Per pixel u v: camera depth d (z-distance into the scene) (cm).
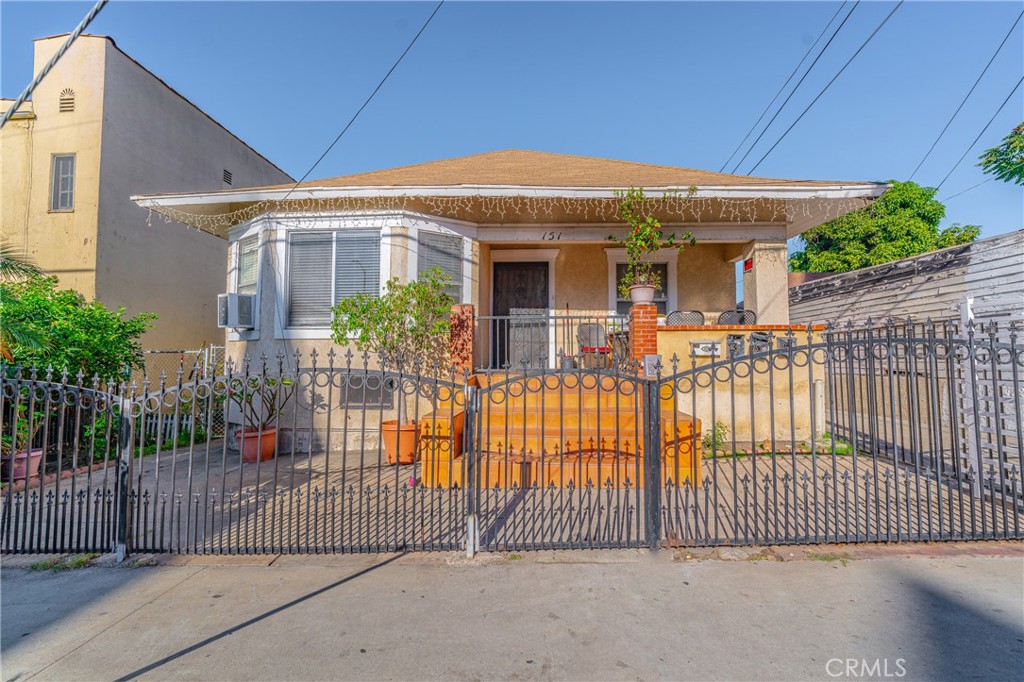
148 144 1168
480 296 968
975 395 453
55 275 1039
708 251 1018
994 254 674
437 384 436
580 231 926
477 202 828
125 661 274
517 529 454
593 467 575
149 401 435
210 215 902
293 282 852
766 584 351
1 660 276
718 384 759
